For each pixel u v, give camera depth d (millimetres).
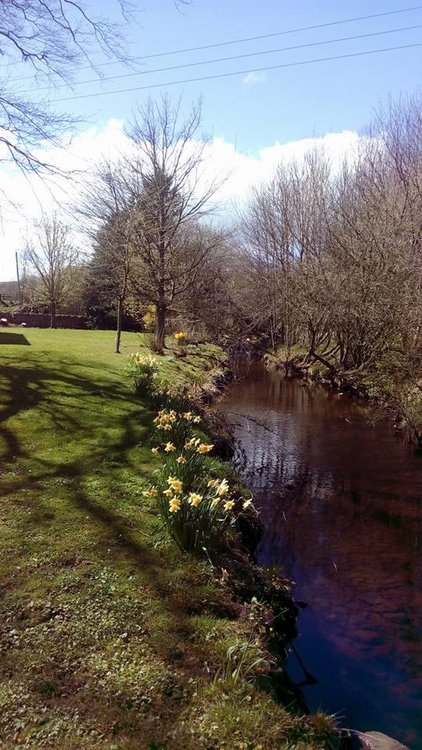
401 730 3383
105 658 3137
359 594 5031
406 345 13281
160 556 4301
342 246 15844
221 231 28344
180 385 12945
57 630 3346
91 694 2857
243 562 4789
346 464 9289
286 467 9109
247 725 2730
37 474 5828
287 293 19109
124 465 6223
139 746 2545
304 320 19078
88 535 4547
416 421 10727
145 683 2959
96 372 11555
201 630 3473
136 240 17656
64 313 32969
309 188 19672
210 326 25172
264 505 7309
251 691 2998
